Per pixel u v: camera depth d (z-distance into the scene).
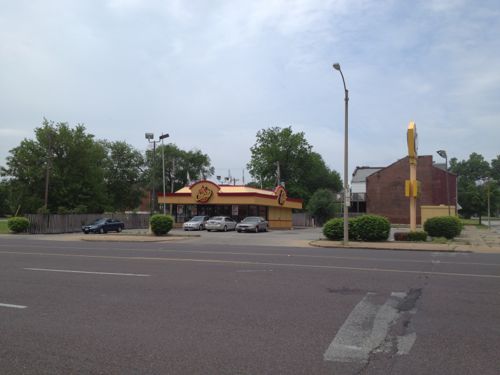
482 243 25.70
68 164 59.88
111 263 14.40
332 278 11.21
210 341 6.11
